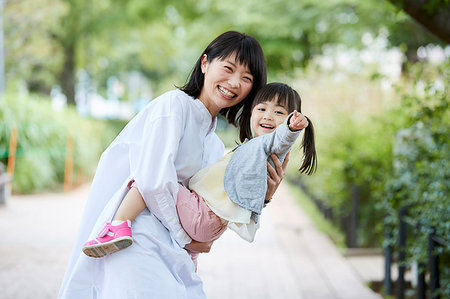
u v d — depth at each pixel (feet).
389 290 20.29
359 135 29.58
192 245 8.87
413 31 41.73
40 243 24.91
